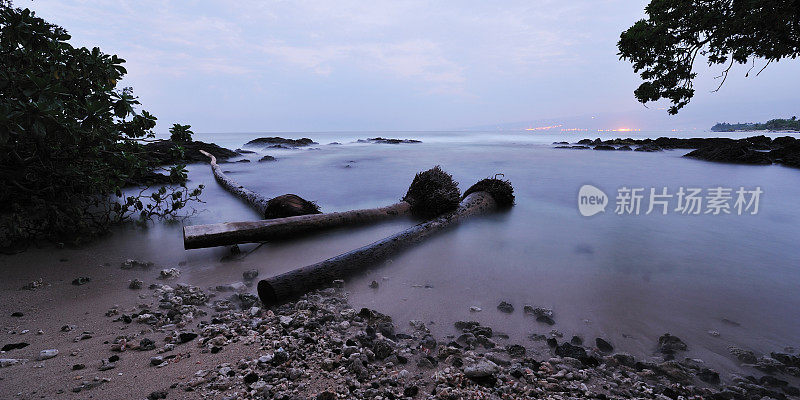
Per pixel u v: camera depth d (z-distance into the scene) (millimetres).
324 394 2137
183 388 2221
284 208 6371
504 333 3074
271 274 4422
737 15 9609
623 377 2488
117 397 2117
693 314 3385
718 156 19391
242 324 3148
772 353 2771
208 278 4273
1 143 4441
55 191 5953
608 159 21031
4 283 3918
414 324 3189
